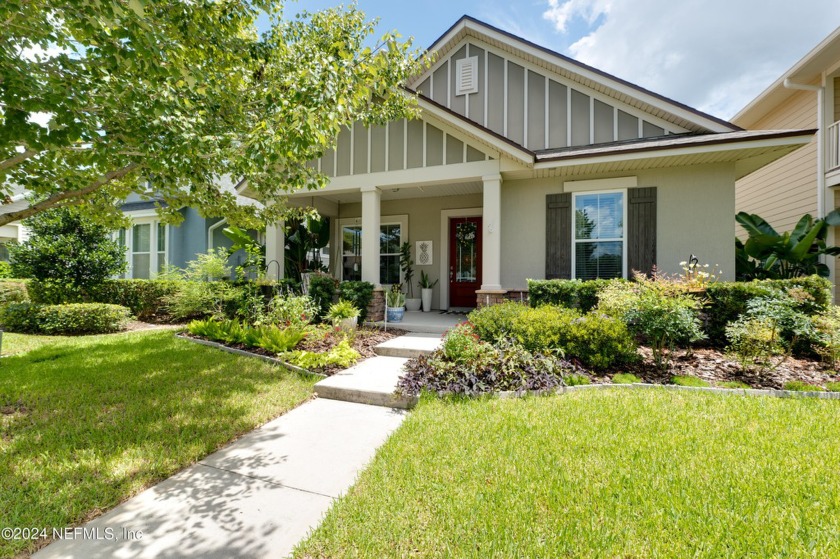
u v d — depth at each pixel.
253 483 2.64
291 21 5.99
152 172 4.60
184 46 4.49
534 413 3.63
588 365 5.03
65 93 3.13
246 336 6.45
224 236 12.03
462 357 4.72
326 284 8.13
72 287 9.78
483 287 7.46
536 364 4.62
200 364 5.50
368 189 8.23
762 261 8.65
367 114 6.56
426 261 10.38
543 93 8.80
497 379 4.40
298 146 3.82
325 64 3.99
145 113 3.53
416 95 7.38
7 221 4.47
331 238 11.34
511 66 9.09
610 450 2.88
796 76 8.78
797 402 3.83
